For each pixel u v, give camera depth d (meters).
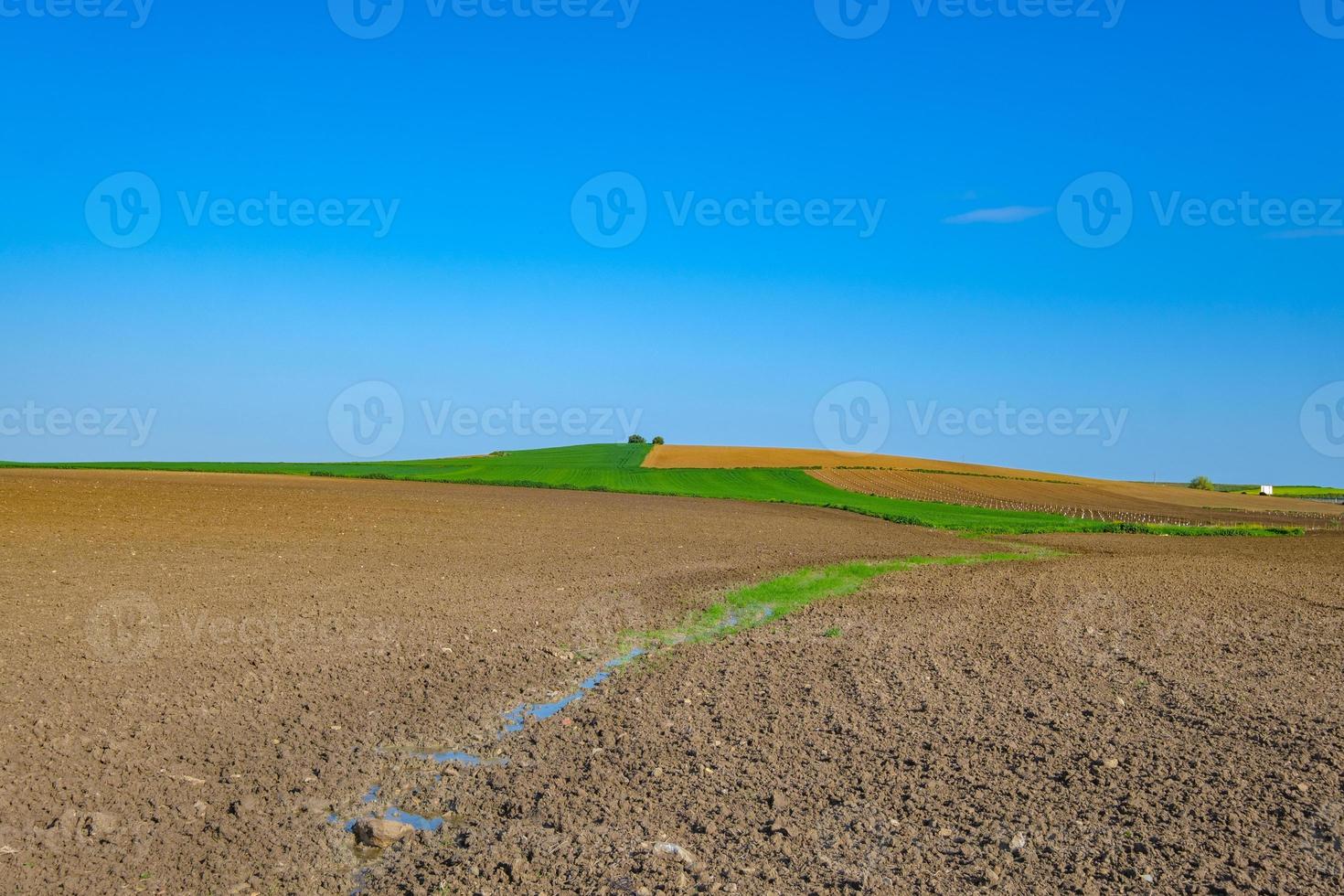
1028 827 6.94
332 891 5.92
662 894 5.87
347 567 19.50
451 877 6.10
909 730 9.41
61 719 8.54
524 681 11.09
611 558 23.69
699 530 33.47
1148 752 8.73
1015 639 14.45
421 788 7.68
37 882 5.80
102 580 16.09
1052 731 9.38
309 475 62.91
